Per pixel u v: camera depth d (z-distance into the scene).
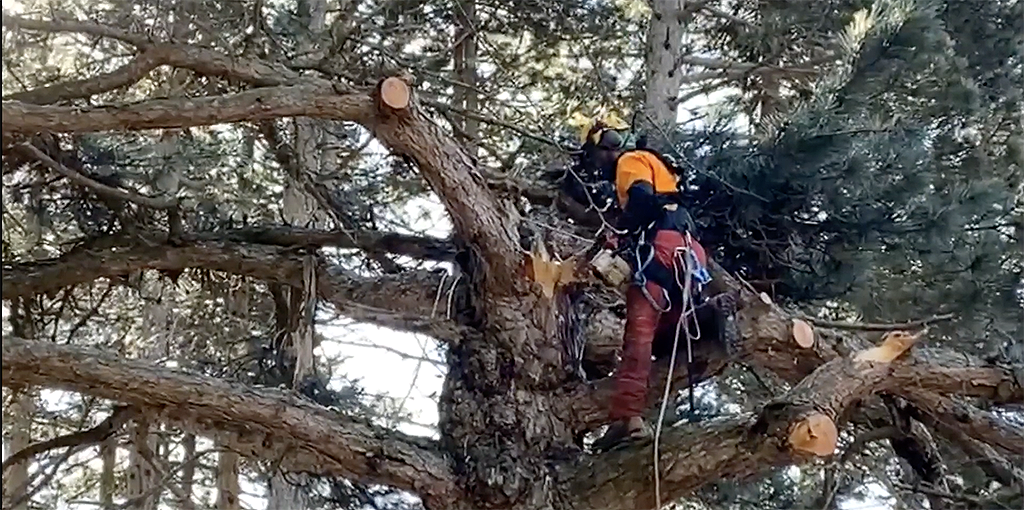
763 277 6.35
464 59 10.80
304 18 8.35
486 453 5.40
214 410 5.14
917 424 6.47
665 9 10.20
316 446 5.31
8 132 4.96
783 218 6.05
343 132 8.34
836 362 5.19
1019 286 7.59
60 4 7.62
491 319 5.61
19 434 11.48
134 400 5.11
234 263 6.48
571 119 10.36
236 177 9.55
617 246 5.27
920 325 6.33
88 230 6.93
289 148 7.42
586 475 5.32
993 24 9.95
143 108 5.00
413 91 5.20
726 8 11.02
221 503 10.94
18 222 7.29
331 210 7.26
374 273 6.87
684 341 5.59
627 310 5.18
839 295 6.46
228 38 7.55
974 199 6.75
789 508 8.69
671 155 6.14
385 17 9.37
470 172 5.40
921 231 6.26
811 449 4.69
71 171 6.25
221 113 5.02
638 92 11.15
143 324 10.84
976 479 7.61
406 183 8.71
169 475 9.76
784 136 5.77
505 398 5.52
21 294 6.35
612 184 5.93
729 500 8.38
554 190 6.41
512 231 5.53
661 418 5.02
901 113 6.83
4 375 4.91
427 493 5.38
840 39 6.42
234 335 9.83
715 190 6.08
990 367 5.56
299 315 6.89
